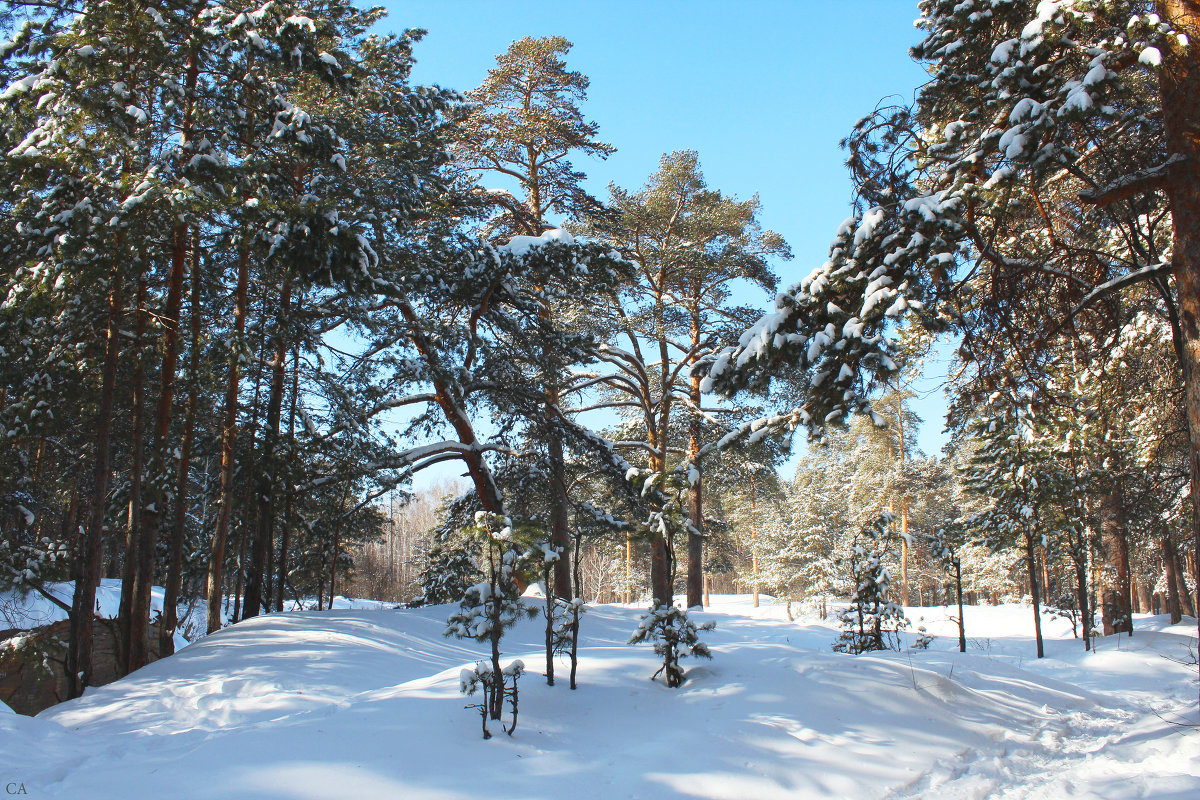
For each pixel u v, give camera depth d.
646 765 5.37
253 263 15.40
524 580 6.81
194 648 11.55
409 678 10.45
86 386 12.66
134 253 10.67
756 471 31.28
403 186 16.05
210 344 13.31
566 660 8.05
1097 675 12.34
